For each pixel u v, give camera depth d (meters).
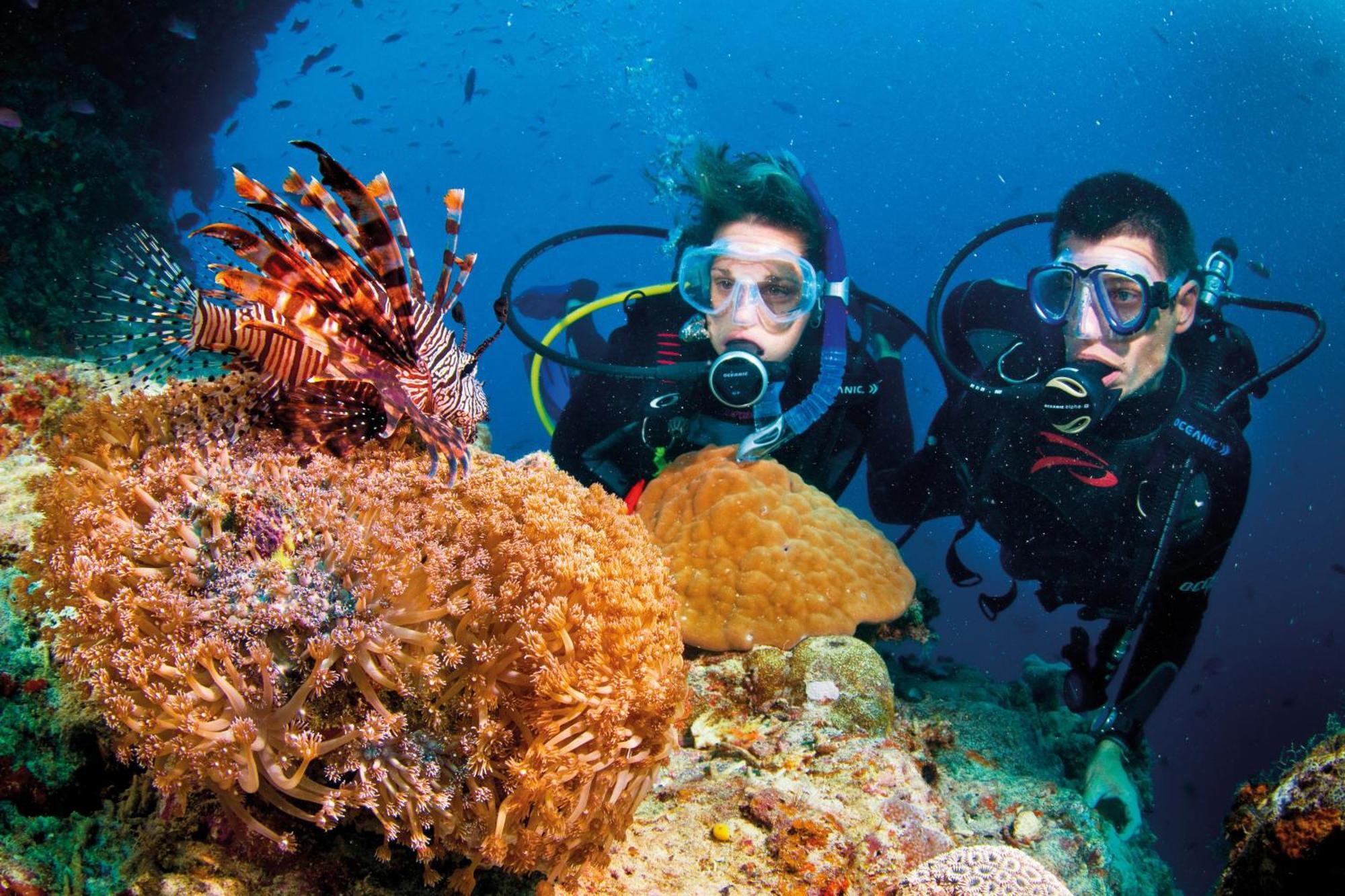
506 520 2.07
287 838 1.75
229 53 9.39
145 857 1.81
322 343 1.77
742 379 4.43
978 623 16.31
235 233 1.65
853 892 2.50
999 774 3.81
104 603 1.71
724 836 2.62
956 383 5.42
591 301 6.75
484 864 1.94
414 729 1.86
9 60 7.03
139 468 2.04
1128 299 4.45
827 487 5.42
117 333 2.06
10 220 6.41
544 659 1.87
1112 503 4.84
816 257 4.81
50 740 1.83
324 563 1.84
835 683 3.26
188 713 1.61
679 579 3.78
